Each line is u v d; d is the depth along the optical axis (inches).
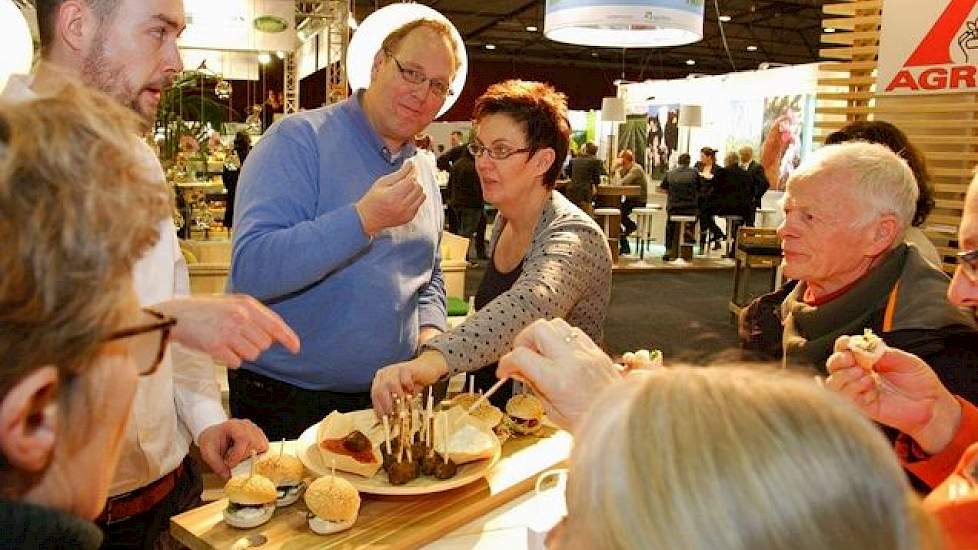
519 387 75.1
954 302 45.4
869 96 124.7
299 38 343.9
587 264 68.1
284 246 64.7
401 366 58.0
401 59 71.9
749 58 732.7
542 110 69.7
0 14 95.4
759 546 15.1
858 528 15.4
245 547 46.3
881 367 40.8
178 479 57.6
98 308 19.6
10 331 18.4
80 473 21.7
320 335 71.9
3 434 19.0
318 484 48.6
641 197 447.8
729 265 411.5
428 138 413.7
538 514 42.3
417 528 48.8
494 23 599.5
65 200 19.0
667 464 16.1
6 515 19.3
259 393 74.1
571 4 95.5
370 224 63.5
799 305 60.9
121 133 21.5
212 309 36.5
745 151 425.4
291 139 71.9
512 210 73.1
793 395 17.4
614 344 245.9
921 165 66.7
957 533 27.6
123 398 22.2
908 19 116.2
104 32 49.8
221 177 249.6
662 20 93.4
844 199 53.6
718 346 243.9
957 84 111.3
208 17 235.3
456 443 55.6
